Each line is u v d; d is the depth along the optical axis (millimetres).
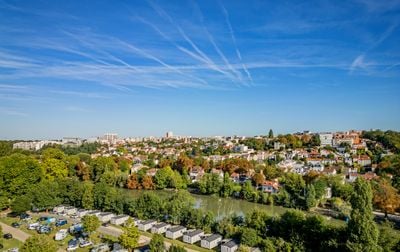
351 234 71312
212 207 148750
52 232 99188
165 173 191250
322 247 77938
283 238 87938
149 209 112062
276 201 153000
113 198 120938
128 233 80375
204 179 181375
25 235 96125
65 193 132625
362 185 72500
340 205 141250
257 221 93062
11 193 133375
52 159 185750
